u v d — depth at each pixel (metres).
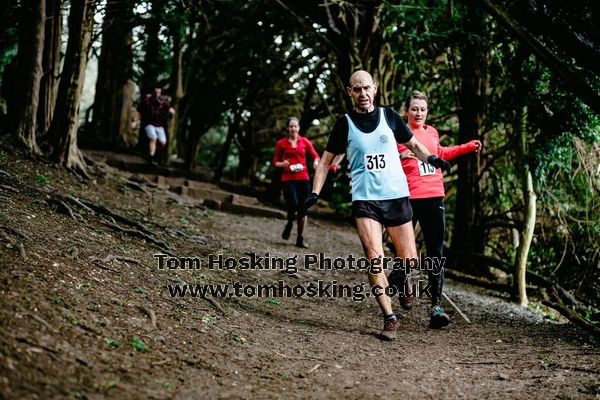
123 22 11.26
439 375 3.79
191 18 13.30
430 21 8.84
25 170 7.60
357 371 3.74
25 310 3.12
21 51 8.50
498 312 6.64
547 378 3.71
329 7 12.27
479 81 9.33
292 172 9.15
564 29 5.16
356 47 12.01
